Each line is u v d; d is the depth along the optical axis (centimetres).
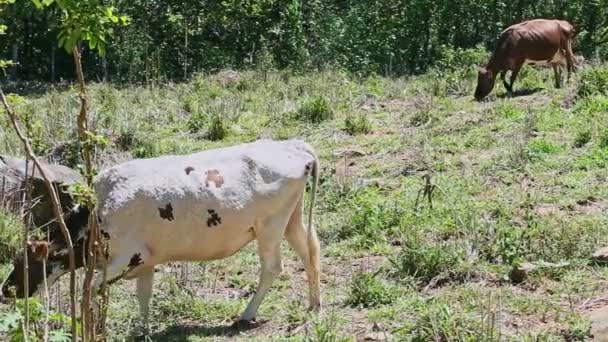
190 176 793
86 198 527
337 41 2502
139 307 817
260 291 822
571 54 1880
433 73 2159
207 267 994
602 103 1507
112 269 772
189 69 2497
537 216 1048
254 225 813
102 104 1855
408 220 1067
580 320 752
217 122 1612
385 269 932
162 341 789
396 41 2531
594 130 1377
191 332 809
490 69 1809
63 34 513
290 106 1794
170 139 1584
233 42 2616
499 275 888
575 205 1093
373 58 2494
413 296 850
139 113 1767
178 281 932
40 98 2097
